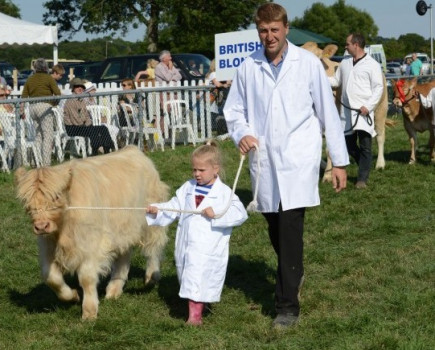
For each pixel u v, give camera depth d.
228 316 5.61
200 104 15.71
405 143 15.08
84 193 5.29
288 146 5.18
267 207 5.31
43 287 6.57
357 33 10.46
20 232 8.50
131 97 14.72
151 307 5.88
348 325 5.20
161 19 39.88
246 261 7.15
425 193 10.02
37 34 17.45
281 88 5.17
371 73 10.34
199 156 5.33
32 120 12.52
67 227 5.21
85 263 5.42
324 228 8.39
